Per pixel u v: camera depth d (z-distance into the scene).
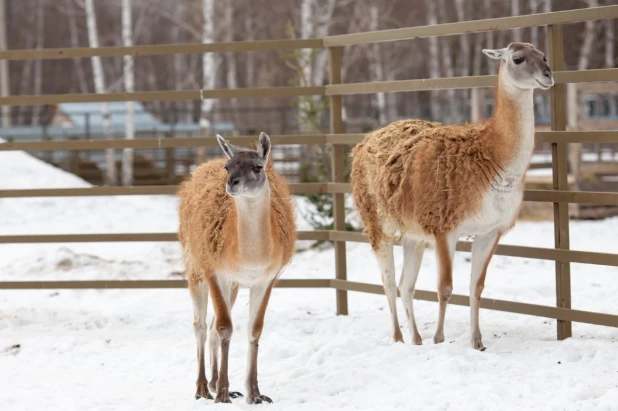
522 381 5.80
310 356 7.01
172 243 13.47
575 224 14.10
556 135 7.09
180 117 41.41
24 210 17.62
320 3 31.47
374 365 6.48
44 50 8.88
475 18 32.66
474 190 6.67
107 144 8.83
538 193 7.21
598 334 7.25
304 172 13.34
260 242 5.53
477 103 15.89
